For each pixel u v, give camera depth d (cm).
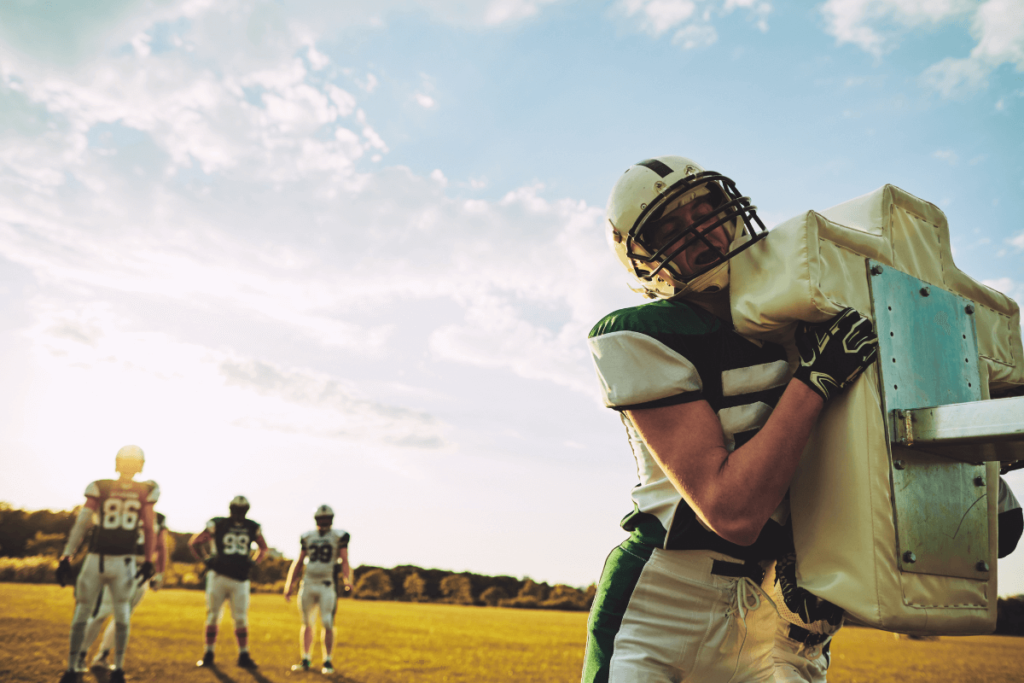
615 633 138
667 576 135
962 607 129
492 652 762
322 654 718
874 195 147
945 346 143
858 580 117
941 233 156
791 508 130
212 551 626
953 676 590
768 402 131
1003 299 166
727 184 147
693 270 143
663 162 153
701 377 132
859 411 122
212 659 612
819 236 126
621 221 155
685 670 133
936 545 126
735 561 132
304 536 634
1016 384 168
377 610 1564
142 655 640
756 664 141
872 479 119
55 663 541
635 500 145
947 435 119
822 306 120
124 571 500
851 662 689
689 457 123
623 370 131
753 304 127
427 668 632
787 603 132
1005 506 173
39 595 1202
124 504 506
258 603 1560
